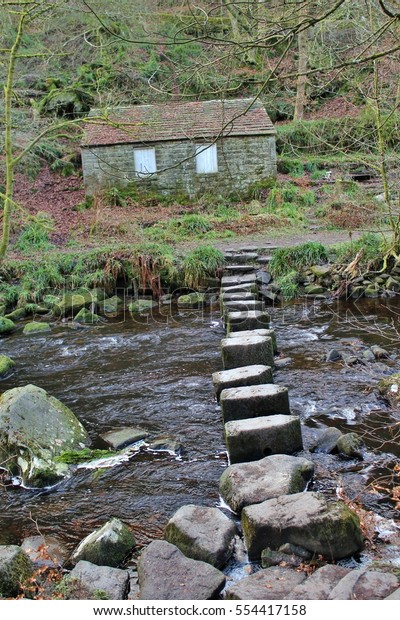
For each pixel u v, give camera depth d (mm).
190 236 14359
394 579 3340
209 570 3623
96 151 17312
